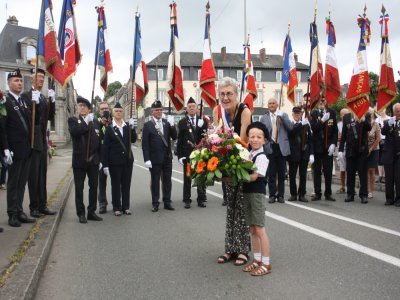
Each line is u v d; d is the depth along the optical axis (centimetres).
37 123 719
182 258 536
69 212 874
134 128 870
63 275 479
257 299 399
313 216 778
